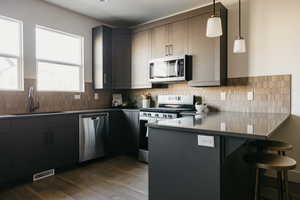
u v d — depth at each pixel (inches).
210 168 60.7
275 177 111.7
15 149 100.1
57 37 143.0
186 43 131.2
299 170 106.7
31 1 125.2
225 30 125.0
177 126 66.0
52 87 140.6
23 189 97.5
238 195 76.5
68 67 149.5
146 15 151.8
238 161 76.0
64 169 123.7
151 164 73.5
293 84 108.0
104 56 155.1
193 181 63.9
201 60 125.0
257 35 117.6
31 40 125.6
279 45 111.4
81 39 154.3
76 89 153.9
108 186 100.2
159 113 133.5
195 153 63.6
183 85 147.8
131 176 112.7
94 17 156.5
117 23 169.6
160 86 157.4
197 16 126.2
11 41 119.6
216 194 59.7
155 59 144.1
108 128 145.0
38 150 108.7
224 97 129.6
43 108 131.1
